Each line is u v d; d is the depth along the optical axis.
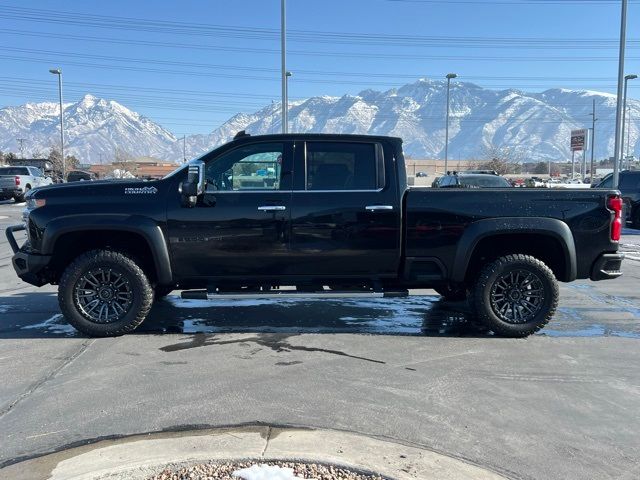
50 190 5.93
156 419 4.01
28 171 30.39
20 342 5.87
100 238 6.15
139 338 6.00
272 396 4.44
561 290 8.87
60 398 4.39
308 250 5.96
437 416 4.12
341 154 6.05
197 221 5.86
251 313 7.16
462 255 5.97
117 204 5.85
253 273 6.04
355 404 4.30
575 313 7.33
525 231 5.92
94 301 5.99
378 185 6.02
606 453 3.65
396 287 6.44
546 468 3.45
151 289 6.06
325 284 6.26
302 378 4.84
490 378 4.91
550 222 5.94
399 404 4.32
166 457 3.44
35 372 4.97
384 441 3.71
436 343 5.93
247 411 4.15
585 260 6.04
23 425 3.94
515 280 6.09
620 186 18.98
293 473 3.23
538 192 5.99
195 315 7.04
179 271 5.98
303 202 5.92
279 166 6.02
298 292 6.01
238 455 3.45
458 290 7.16
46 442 3.70
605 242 6.02
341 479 3.21
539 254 6.43
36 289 8.80
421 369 5.11
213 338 6.02
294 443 3.63
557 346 5.86
